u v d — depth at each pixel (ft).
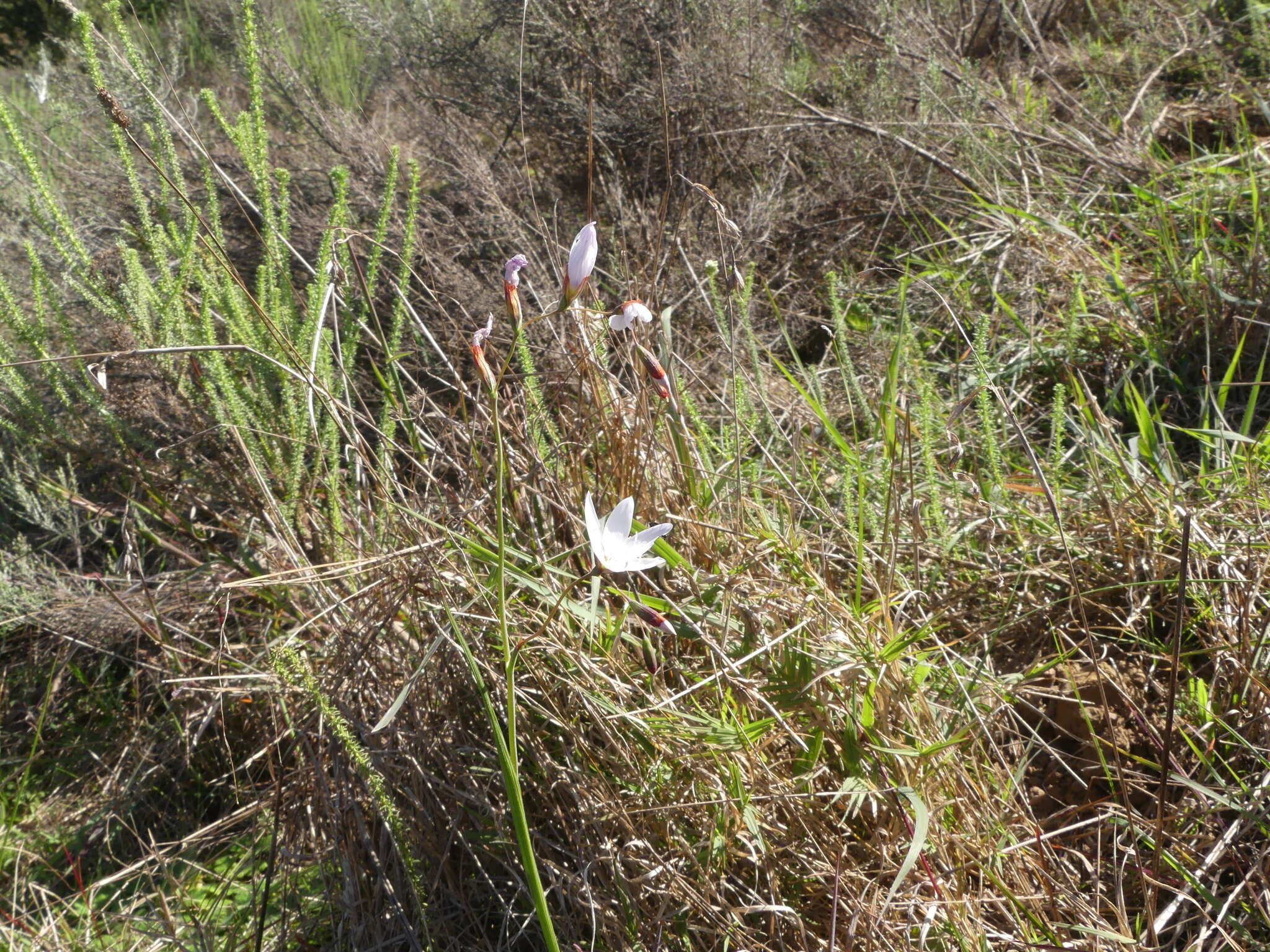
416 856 7.04
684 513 7.89
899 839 6.05
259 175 9.04
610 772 6.64
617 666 6.64
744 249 12.82
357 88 19.33
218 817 9.18
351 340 9.30
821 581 7.00
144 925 7.94
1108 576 8.05
